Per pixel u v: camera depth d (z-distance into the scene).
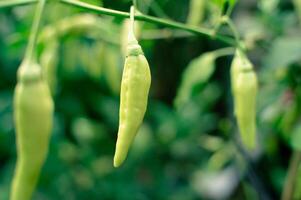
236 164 0.51
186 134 0.65
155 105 0.68
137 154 0.65
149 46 0.42
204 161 0.64
